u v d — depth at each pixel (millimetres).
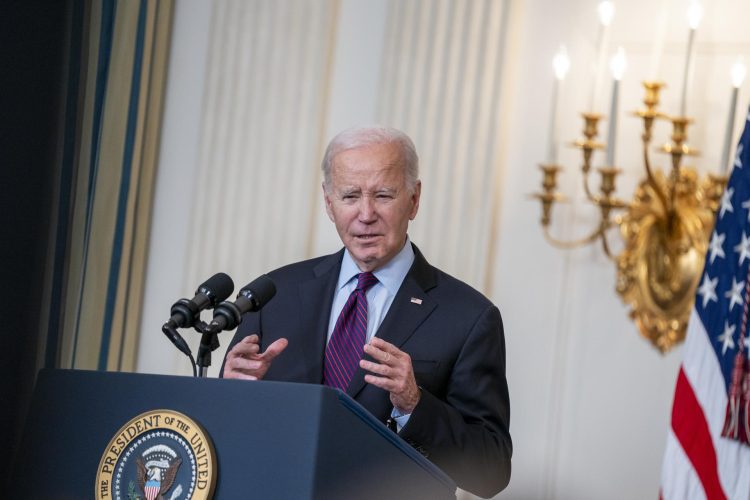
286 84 14500
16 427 13633
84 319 13930
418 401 6066
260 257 14242
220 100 14625
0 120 13453
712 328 10359
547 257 13617
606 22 13070
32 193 13773
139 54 14375
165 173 14672
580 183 13617
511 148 13859
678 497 10180
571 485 13258
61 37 14039
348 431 4477
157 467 4504
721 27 13320
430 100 13906
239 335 7246
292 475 4324
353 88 14383
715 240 10570
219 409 4516
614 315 13367
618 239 13414
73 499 4715
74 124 14125
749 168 10539
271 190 14359
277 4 14648
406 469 4809
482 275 13570
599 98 13555
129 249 14273
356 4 14523
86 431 4777
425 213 13680
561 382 13453
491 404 6824
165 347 14289
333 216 7066
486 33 13922
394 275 7129
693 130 13234
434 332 6949
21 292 13672
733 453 10039
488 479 6477
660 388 13148
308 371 6914
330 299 7188
